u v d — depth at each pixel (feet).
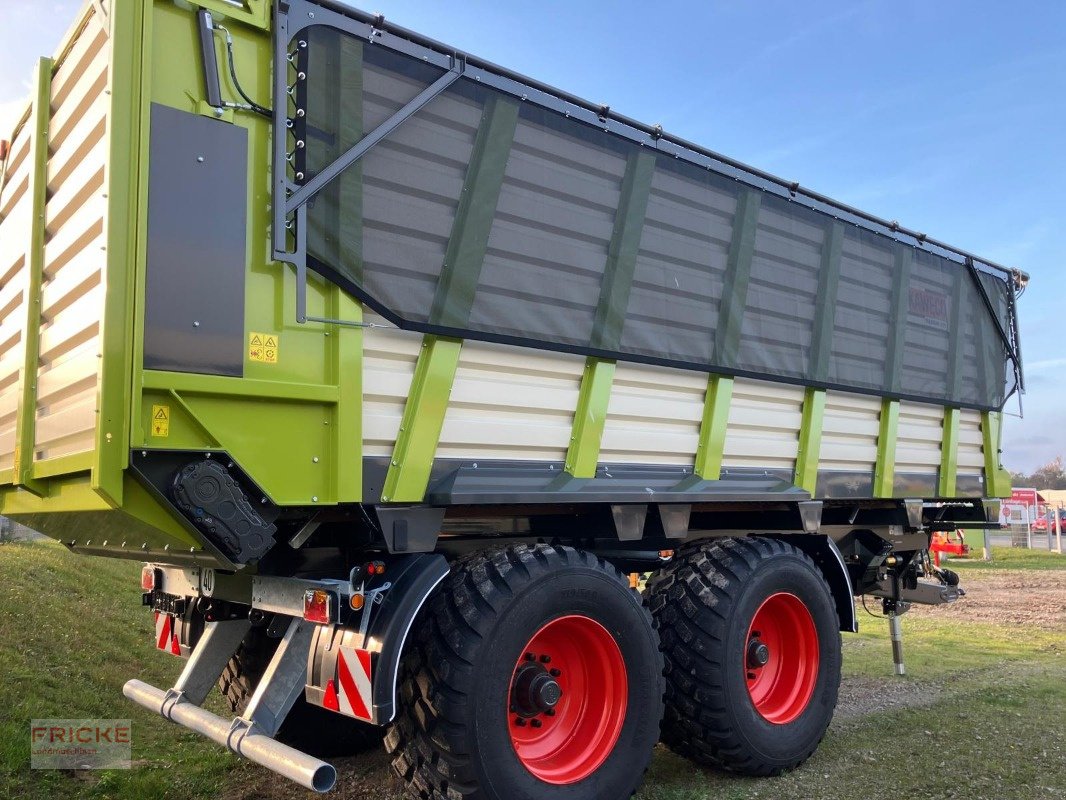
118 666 16.97
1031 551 66.74
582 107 12.25
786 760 13.16
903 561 20.68
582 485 11.94
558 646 11.47
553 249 11.81
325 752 13.25
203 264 8.80
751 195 14.70
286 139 9.35
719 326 14.07
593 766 10.89
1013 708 16.98
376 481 10.03
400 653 9.44
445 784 9.66
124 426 8.18
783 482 15.28
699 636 12.69
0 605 17.83
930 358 19.01
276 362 9.22
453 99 10.83
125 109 8.48
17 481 10.94
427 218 10.48
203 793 11.70
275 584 10.38
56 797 10.92
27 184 11.74
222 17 9.21
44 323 10.90
